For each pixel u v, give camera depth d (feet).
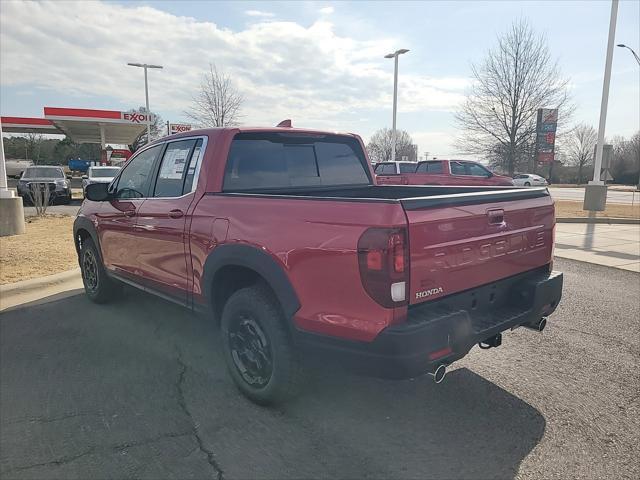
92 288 18.71
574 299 20.34
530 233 11.72
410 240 8.48
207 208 11.79
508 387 12.16
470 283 9.93
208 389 11.82
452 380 12.54
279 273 9.82
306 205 9.55
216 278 11.69
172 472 8.63
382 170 67.67
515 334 16.07
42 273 22.33
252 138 13.03
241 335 11.21
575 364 13.60
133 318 17.07
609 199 102.22
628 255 30.55
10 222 33.81
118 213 15.70
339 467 8.84
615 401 11.45
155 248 13.87
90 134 165.78
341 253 8.79
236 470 8.71
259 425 10.24
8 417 10.44
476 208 9.95
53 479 8.40
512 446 9.57
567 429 10.19
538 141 84.69
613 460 9.13
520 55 81.25
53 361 13.37
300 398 11.44
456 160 60.85
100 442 9.52
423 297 8.86
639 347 14.89
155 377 12.44
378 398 11.51
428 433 10.00
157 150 14.66
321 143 14.90
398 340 8.30
